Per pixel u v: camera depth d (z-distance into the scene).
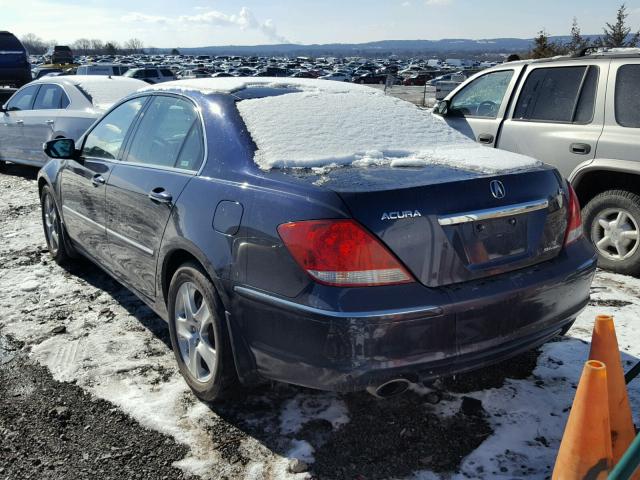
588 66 5.18
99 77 9.59
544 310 2.80
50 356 3.70
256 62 98.19
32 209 7.73
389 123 3.63
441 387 3.24
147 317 4.28
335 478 2.58
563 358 3.52
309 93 3.71
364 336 2.38
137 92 4.17
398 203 2.49
